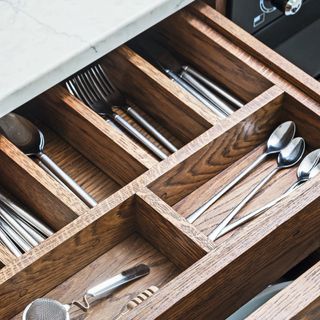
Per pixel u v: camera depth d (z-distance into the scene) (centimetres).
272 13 159
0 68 132
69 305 124
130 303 125
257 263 125
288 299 110
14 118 142
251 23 157
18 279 123
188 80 153
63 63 133
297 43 171
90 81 150
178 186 138
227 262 118
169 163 133
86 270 134
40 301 121
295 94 140
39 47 134
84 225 126
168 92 142
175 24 150
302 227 128
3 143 134
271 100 139
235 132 139
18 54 133
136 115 149
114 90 151
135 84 148
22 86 130
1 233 135
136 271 132
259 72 143
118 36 138
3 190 143
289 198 124
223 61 148
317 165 142
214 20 146
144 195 129
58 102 141
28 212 141
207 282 117
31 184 133
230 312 130
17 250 134
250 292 131
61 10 139
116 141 136
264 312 109
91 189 144
